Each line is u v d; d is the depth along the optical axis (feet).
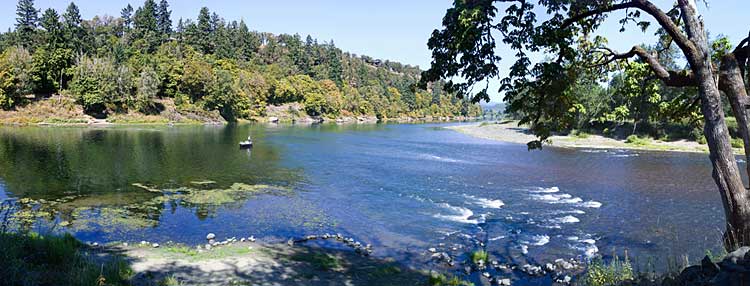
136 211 68.90
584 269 46.29
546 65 29.14
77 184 88.53
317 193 84.58
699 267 21.56
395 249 53.26
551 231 60.03
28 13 386.52
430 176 104.32
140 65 344.90
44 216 64.80
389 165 122.42
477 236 58.23
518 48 28.94
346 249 52.85
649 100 40.40
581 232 59.47
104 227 60.18
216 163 121.39
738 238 24.41
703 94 25.23
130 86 308.19
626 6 27.96
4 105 261.85
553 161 132.46
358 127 346.54
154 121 302.25
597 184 94.38
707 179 100.27
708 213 68.74
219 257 44.93
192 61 363.76
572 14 32.04
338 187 90.58
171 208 71.31
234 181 95.45
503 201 78.07
